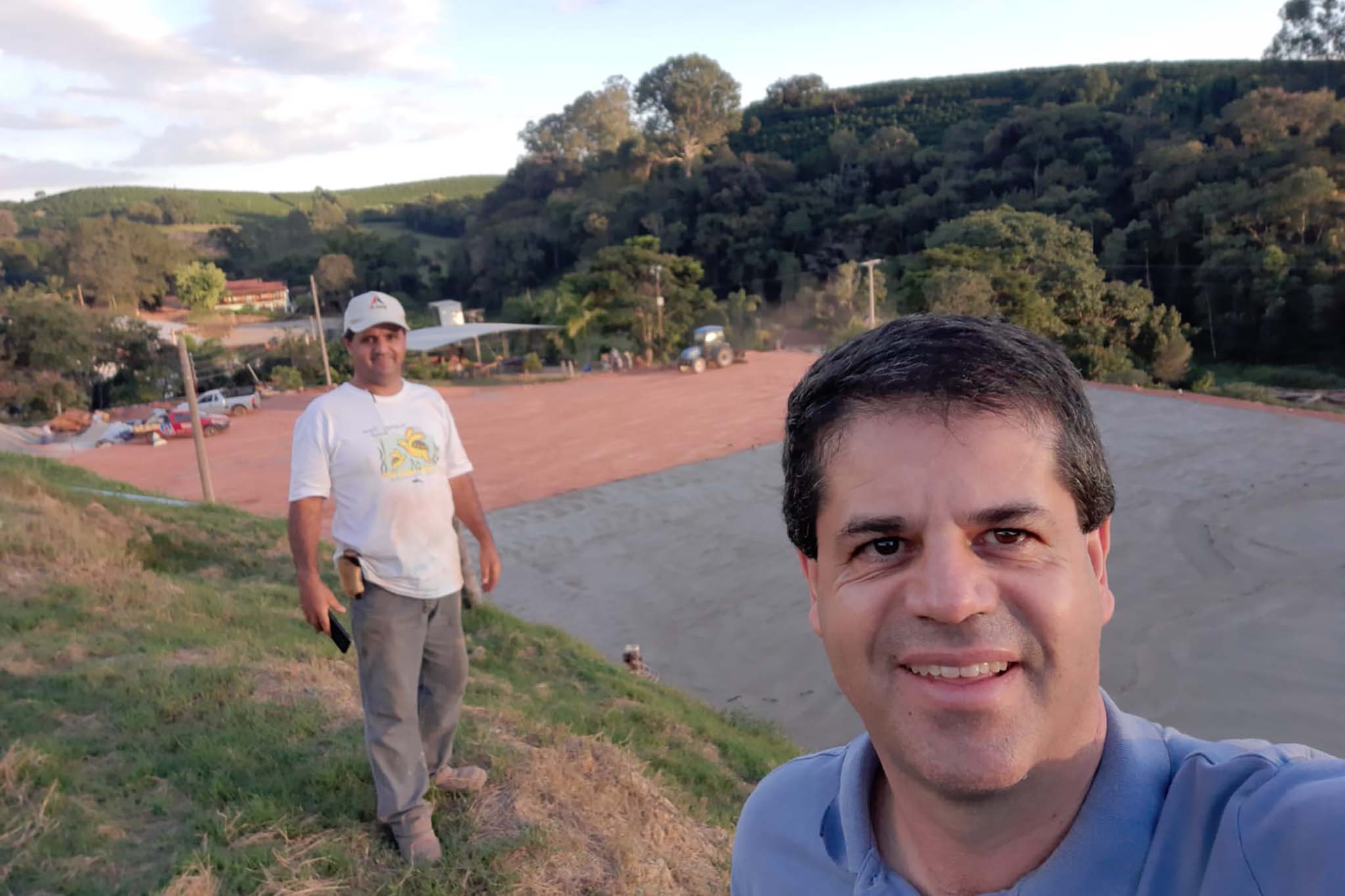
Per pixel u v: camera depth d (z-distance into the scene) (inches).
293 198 7352.4
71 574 254.2
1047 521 27.7
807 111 4101.9
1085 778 29.1
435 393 124.4
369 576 113.3
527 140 4291.3
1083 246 1753.2
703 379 1320.1
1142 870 26.9
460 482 128.2
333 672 197.5
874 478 28.7
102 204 6702.8
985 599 27.0
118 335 1792.6
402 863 120.4
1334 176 1987.0
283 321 3097.9
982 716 27.2
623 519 657.0
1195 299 1958.7
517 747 157.8
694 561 557.6
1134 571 495.2
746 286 2778.1
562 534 629.0
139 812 127.4
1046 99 3198.8
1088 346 1578.5
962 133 2999.5
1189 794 27.5
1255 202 1929.1
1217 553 513.0
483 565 133.4
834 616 30.7
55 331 1680.6
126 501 395.5
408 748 120.0
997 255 1707.7
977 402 27.8
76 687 169.6
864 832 35.1
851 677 30.7
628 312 1808.6
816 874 37.9
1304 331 1765.5
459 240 4101.9
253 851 117.9
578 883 125.0
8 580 243.1
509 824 133.3
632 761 176.4
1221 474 666.8
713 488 725.3
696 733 239.5
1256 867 24.1
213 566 333.1
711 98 3909.9
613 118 4170.8
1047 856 29.3
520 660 278.4
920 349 29.4
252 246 4200.3
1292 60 2647.6
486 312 3238.2
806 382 32.3
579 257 3186.5
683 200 3080.7
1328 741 327.6
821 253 2647.6
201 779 136.7
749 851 41.9
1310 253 1806.1
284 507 724.0
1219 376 1785.2
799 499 32.4
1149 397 953.5
